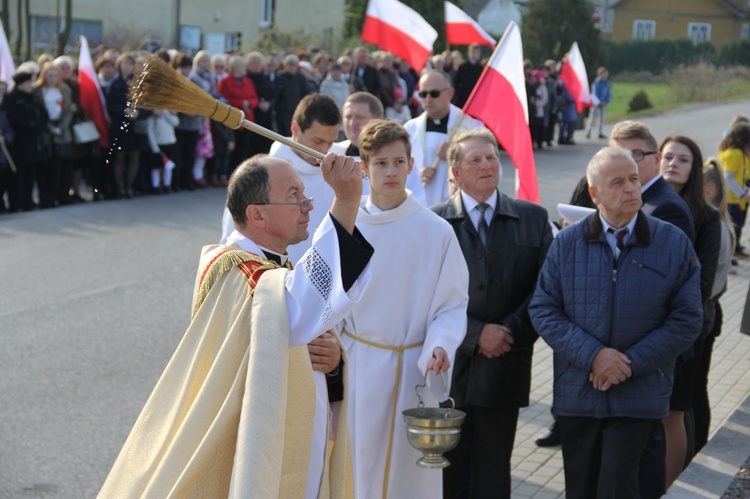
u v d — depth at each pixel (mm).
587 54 34094
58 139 12766
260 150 15328
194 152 14562
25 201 12734
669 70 46219
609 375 4320
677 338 4332
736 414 5453
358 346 4477
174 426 3080
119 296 9047
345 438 3361
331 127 4992
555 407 4562
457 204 4965
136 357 7375
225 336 3088
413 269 4441
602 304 4414
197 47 31000
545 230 4992
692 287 4398
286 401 2973
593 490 4547
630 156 4430
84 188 14398
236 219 3312
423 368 4336
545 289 4574
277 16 32312
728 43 48625
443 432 4090
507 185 16312
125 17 29281
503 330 4816
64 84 12758
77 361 7246
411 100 18828
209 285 3184
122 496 3080
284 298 3008
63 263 10195
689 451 5367
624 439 4379
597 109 27172
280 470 2912
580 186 5980
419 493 4492
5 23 21359
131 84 2947
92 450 5758
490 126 6605
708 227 5250
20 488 5254
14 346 7547
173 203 13578
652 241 4426
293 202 3270
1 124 12336
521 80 6520
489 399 4863
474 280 4887
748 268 11266
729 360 7672
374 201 4473
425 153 7148
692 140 5285
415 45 12164
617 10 57219
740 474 4645
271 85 15156
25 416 6211
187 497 2920
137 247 11008
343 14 33000
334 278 2982
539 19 34219
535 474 5641
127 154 13617
